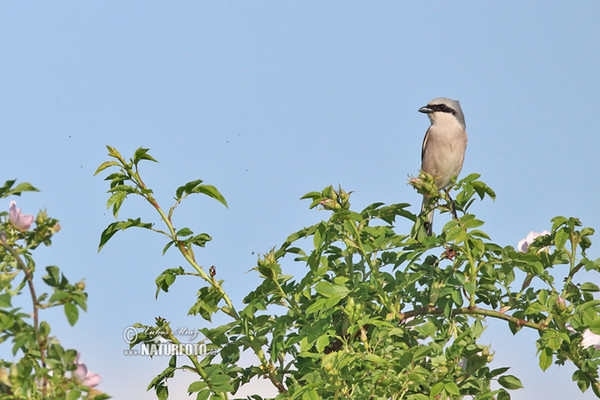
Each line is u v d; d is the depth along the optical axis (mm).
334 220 8453
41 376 5520
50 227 6168
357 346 7906
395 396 7273
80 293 5324
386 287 8875
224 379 8289
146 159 8172
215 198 8328
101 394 5570
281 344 8273
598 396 8430
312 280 8531
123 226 8180
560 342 7836
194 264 8664
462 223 8391
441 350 8102
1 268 6754
